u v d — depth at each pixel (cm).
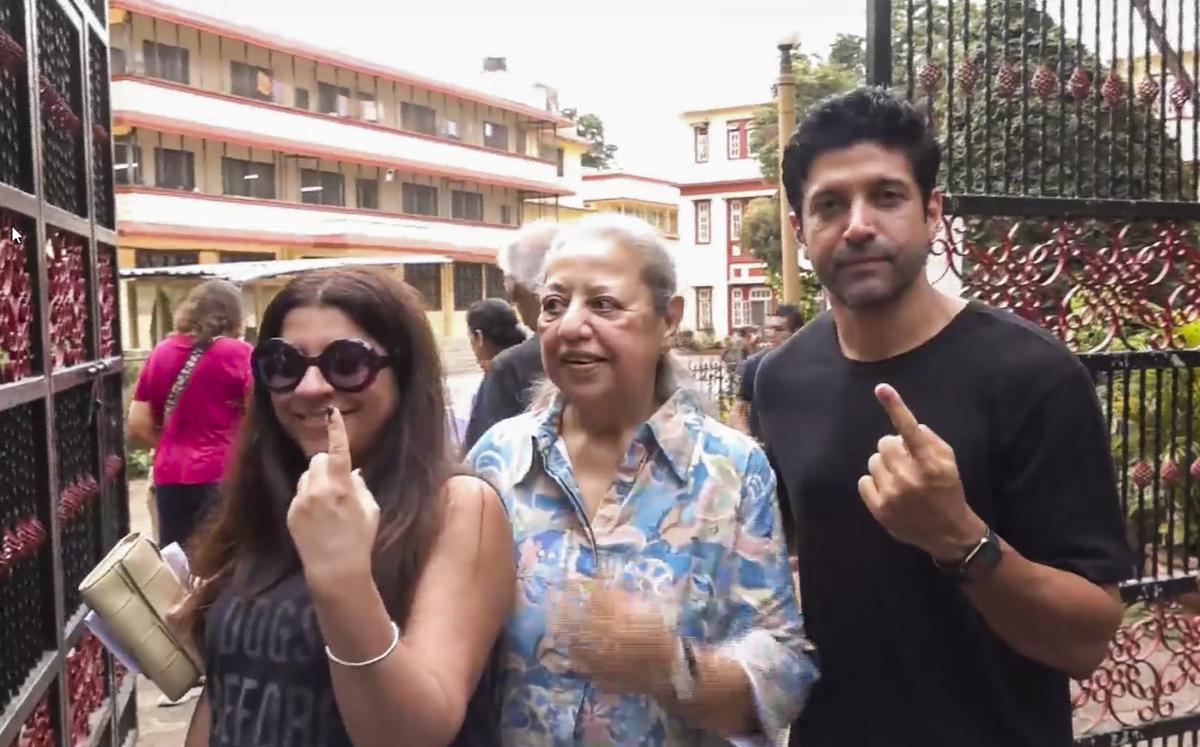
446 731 139
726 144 3494
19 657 253
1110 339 281
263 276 1214
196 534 182
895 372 183
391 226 2698
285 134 2388
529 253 308
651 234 180
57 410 303
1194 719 299
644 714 167
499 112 3158
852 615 184
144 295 1770
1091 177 295
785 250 834
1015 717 178
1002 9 281
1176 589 288
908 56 263
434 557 152
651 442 178
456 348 2436
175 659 179
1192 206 287
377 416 158
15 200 250
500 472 184
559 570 172
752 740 168
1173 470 296
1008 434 172
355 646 131
